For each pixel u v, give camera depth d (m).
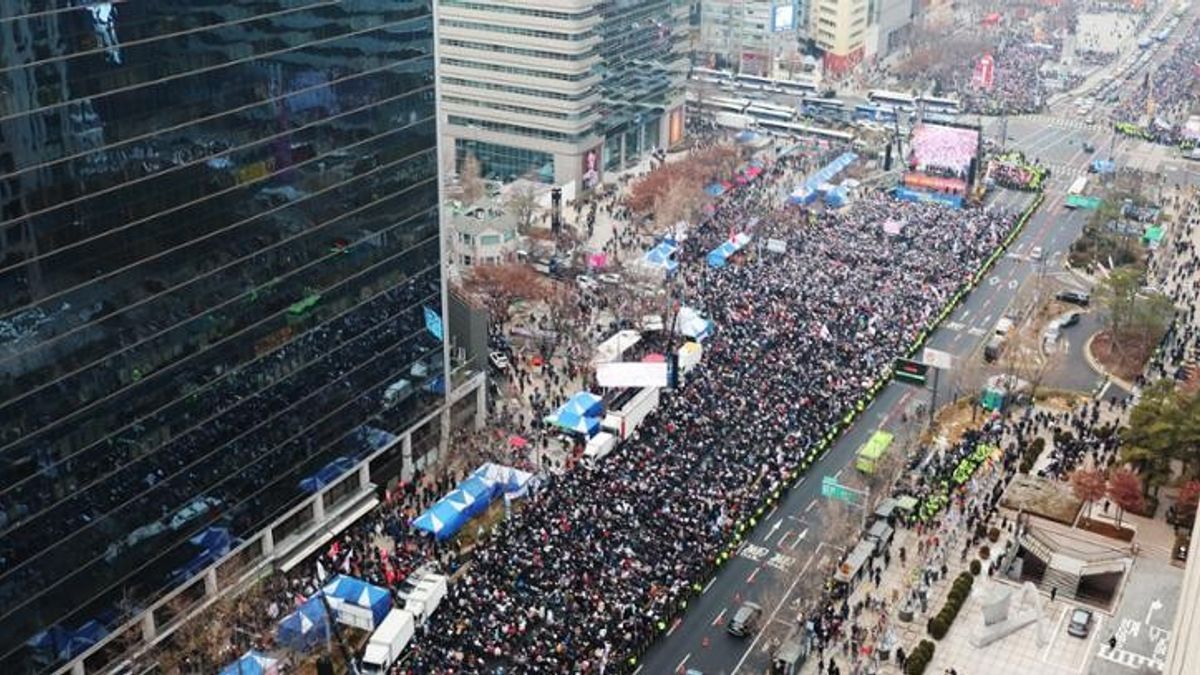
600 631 121.25
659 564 131.75
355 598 122.56
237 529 127.38
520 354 186.12
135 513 114.06
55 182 99.75
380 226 140.50
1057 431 164.88
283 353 128.75
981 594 133.75
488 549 134.75
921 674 121.38
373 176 137.62
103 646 113.75
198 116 112.25
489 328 187.25
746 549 139.62
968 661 124.06
